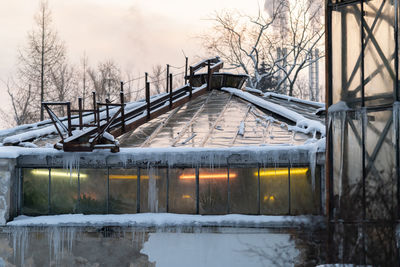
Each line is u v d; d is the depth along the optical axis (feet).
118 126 65.00
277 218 54.03
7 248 56.90
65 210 58.80
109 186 58.23
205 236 54.70
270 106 70.74
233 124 67.15
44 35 151.53
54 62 153.38
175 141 62.80
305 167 55.16
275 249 51.31
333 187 51.88
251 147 56.34
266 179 55.83
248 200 55.93
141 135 66.28
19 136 66.13
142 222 55.52
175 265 54.75
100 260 55.77
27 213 59.26
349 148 51.16
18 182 59.36
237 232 54.24
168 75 83.82
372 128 49.83
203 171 56.80
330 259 46.57
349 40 52.49
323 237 50.21
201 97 80.53
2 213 57.00
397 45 48.80
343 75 52.54
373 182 49.01
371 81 50.52
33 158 58.80
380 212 45.39
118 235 55.83
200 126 67.31
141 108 67.82
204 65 90.02
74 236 56.34
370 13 51.16
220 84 84.28
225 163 56.18
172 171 57.31
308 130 61.67
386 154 48.62
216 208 56.34
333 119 52.60
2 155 57.36
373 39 50.72
